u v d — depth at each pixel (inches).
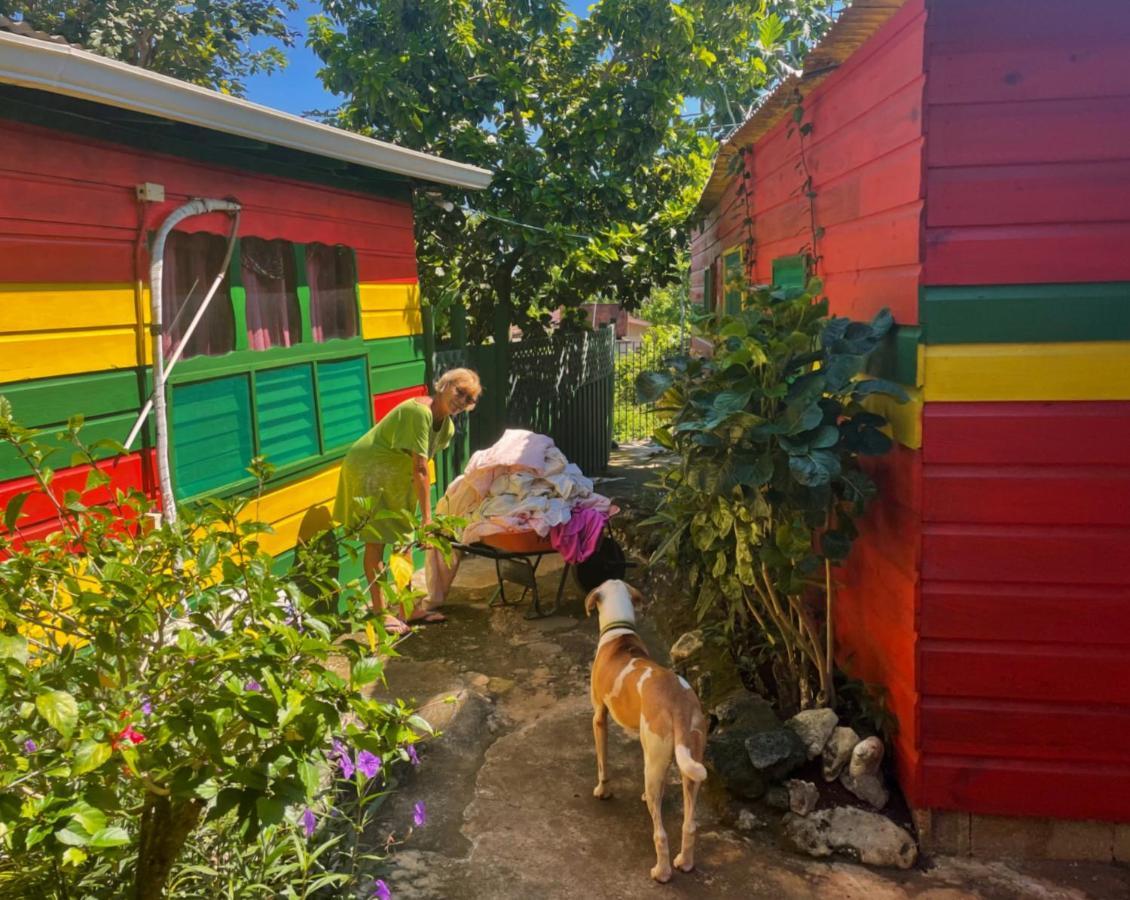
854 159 162.7
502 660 218.1
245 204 201.2
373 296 267.0
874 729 158.6
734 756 154.7
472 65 422.6
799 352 151.3
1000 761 139.0
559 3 424.2
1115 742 135.1
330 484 241.6
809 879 135.4
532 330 454.0
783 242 226.7
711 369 171.9
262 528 102.1
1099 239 125.5
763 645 194.9
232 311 199.6
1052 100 124.3
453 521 108.5
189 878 107.4
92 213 157.8
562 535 236.8
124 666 91.1
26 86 127.9
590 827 149.6
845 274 171.9
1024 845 141.4
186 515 103.7
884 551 153.6
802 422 137.6
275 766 79.0
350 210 251.9
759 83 462.0
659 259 451.5
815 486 137.7
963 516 133.6
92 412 157.2
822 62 169.5
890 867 138.3
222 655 81.7
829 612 164.1
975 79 125.4
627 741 177.9
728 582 183.0
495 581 276.4
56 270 149.6
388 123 419.5
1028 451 130.7
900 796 151.8
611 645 153.3
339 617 111.1
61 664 86.3
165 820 85.1
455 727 177.9
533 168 409.1
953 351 130.6
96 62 131.8
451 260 418.3
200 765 78.8
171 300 180.1
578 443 457.4
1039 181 125.8
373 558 224.7
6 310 139.6
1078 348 128.0
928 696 139.4
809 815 146.3
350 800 146.8
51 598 99.9
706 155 470.6
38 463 107.3
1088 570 131.6
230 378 197.9
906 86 134.1
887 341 147.6
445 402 226.1
